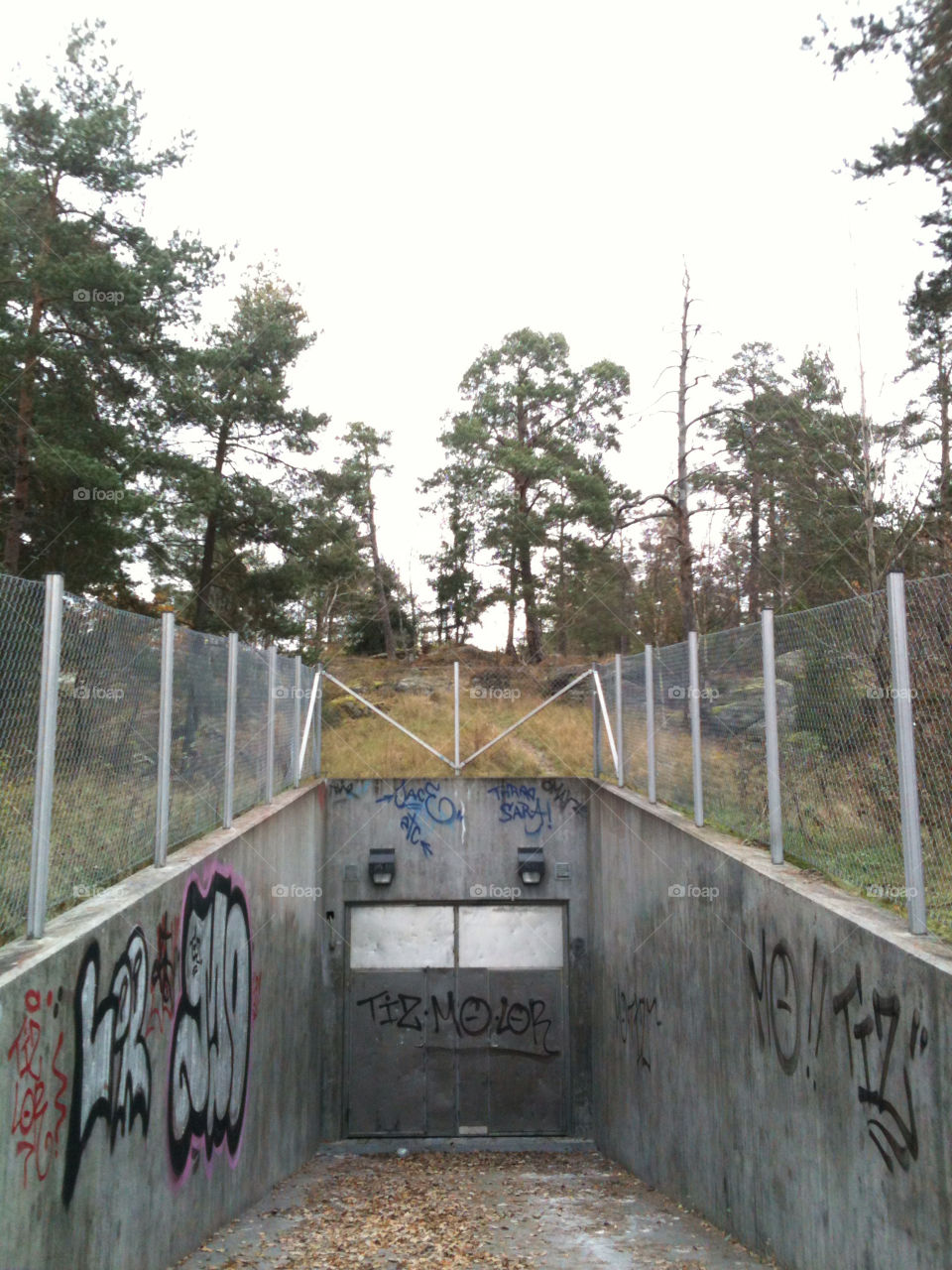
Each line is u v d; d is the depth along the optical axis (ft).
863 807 23.04
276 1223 31.22
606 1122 47.21
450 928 53.36
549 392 115.85
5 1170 15.56
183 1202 25.82
